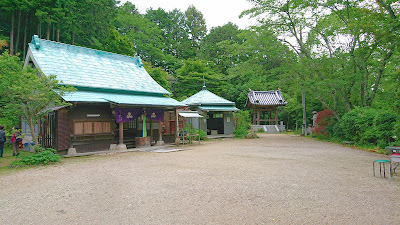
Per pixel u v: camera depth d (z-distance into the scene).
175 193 5.54
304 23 19.27
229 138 22.91
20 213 4.45
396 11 11.88
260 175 7.29
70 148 11.94
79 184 6.45
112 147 13.78
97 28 28.44
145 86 16.83
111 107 12.94
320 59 18.20
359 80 16.77
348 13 16.12
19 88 8.61
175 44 50.94
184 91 36.59
